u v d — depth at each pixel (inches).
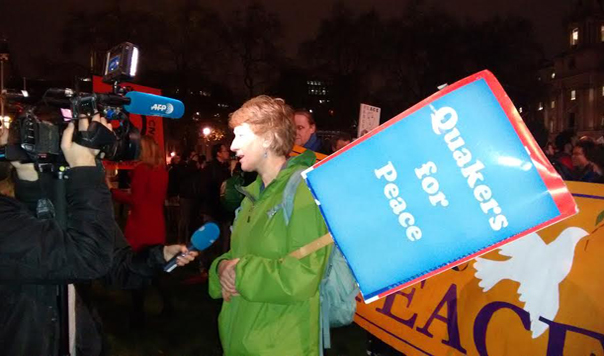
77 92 63.3
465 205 65.0
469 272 101.0
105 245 62.8
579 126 2324.1
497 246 63.5
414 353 108.8
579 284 83.9
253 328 74.8
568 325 83.5
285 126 81.5
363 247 69.9
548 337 85.5
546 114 2514.8
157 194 195.8
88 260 60.9
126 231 196.5
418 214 67.3
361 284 69.9
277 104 82.2
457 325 100.2
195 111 1095.0
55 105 62.8
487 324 94.9
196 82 1022.4
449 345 101.1
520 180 62.6
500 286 94.7
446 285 105.0
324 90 1230.9
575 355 81.7
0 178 66.8
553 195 61.1
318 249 72.5
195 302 217.2
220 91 1133.7
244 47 1088.2
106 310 205.8
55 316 65.1
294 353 73.7
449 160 65.9
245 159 82.0
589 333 80.8
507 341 91.1
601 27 2210.9
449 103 66.0
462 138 65.2
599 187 86.8
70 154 61.9
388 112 1226.6
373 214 69.7
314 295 74.9
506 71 1158.3
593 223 85.5
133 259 78.0
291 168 78.7
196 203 278.1
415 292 112.1
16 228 59.3
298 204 73.9
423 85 1197.1
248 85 1120.8
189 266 278.1
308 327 74.7
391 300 117.6
